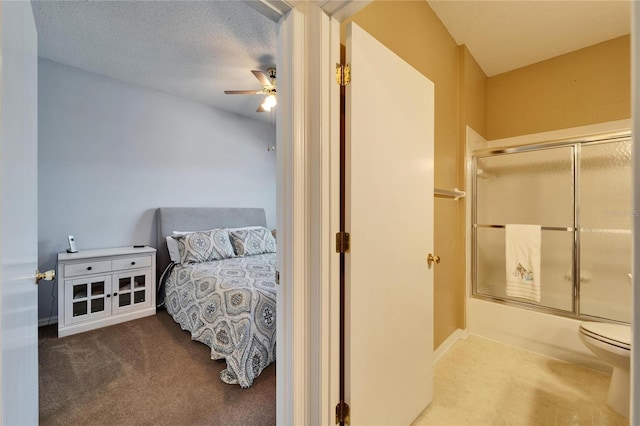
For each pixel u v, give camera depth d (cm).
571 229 237
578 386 192
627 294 220
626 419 161
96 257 277
